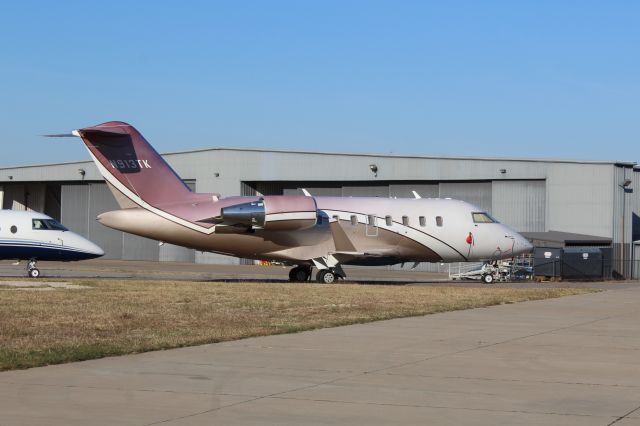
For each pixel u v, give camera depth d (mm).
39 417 9359
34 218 38469
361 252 37469
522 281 49156
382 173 62125
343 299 26828
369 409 10016
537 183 58469
